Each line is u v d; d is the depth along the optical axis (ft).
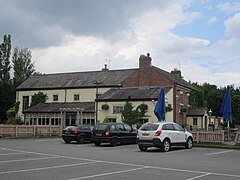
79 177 34.65
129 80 148.56
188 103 151.23
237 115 171.42
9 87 208.13
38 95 166.40
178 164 46.19
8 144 79.25
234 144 81.41
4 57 227.40
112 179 33.65
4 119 199.52
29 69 243.19
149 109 127.85
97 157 53.93
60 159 50.26
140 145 66.80
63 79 170.60
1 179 33.04
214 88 248.11
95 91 154.30
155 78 142.10
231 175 36.91
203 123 143.84
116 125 81.66
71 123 146.82
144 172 38.47
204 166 44.37
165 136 66.03
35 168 40.73
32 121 155.43
